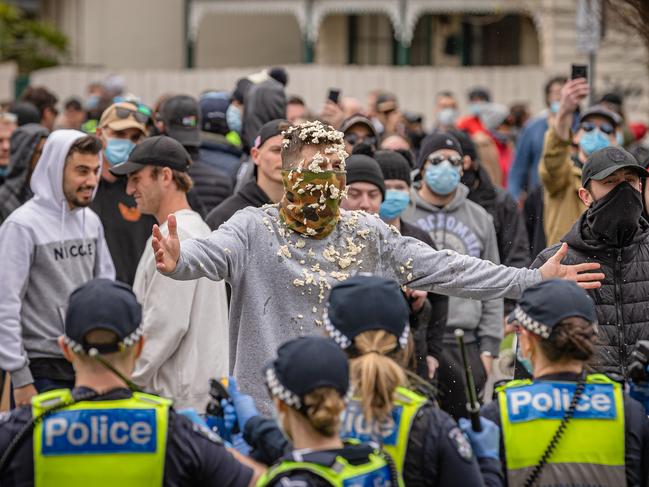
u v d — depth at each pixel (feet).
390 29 112.27
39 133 33.27
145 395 17.10
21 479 16.63
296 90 92.38
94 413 16.70
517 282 20.93
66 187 26.81
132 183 26.30
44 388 26.32
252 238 20.57
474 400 17.10
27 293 26.55
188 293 24.16
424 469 16.79
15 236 26.30
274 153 27.48
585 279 21.04
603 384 17.97
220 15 115.75
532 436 17.74
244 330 20.53
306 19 106.01
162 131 34.83
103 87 65.72
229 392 18.21
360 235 20.83
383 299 16.98
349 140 37.27
